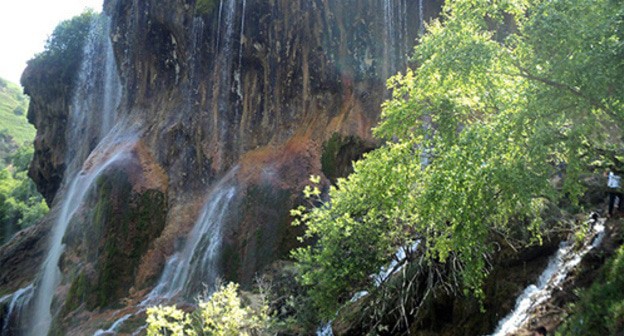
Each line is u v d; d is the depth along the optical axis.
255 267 22.78
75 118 43.84
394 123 10.99
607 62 8.40
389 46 26.00
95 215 27.84
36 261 35.12
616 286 9.70
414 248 15.48
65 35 45.78
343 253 13.74
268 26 28.25
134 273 26.23
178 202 28.33
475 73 9.84
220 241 23.91
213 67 29.83
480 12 10.76
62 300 26.55
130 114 34.12
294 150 25.69
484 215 9.41
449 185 9.21
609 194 13.55
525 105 9.23
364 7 26.42
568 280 11.85
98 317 24.33
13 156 101.56
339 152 24.69
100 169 30.33
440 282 14.05
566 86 8.84
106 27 43.19
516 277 13.16
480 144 9.13
